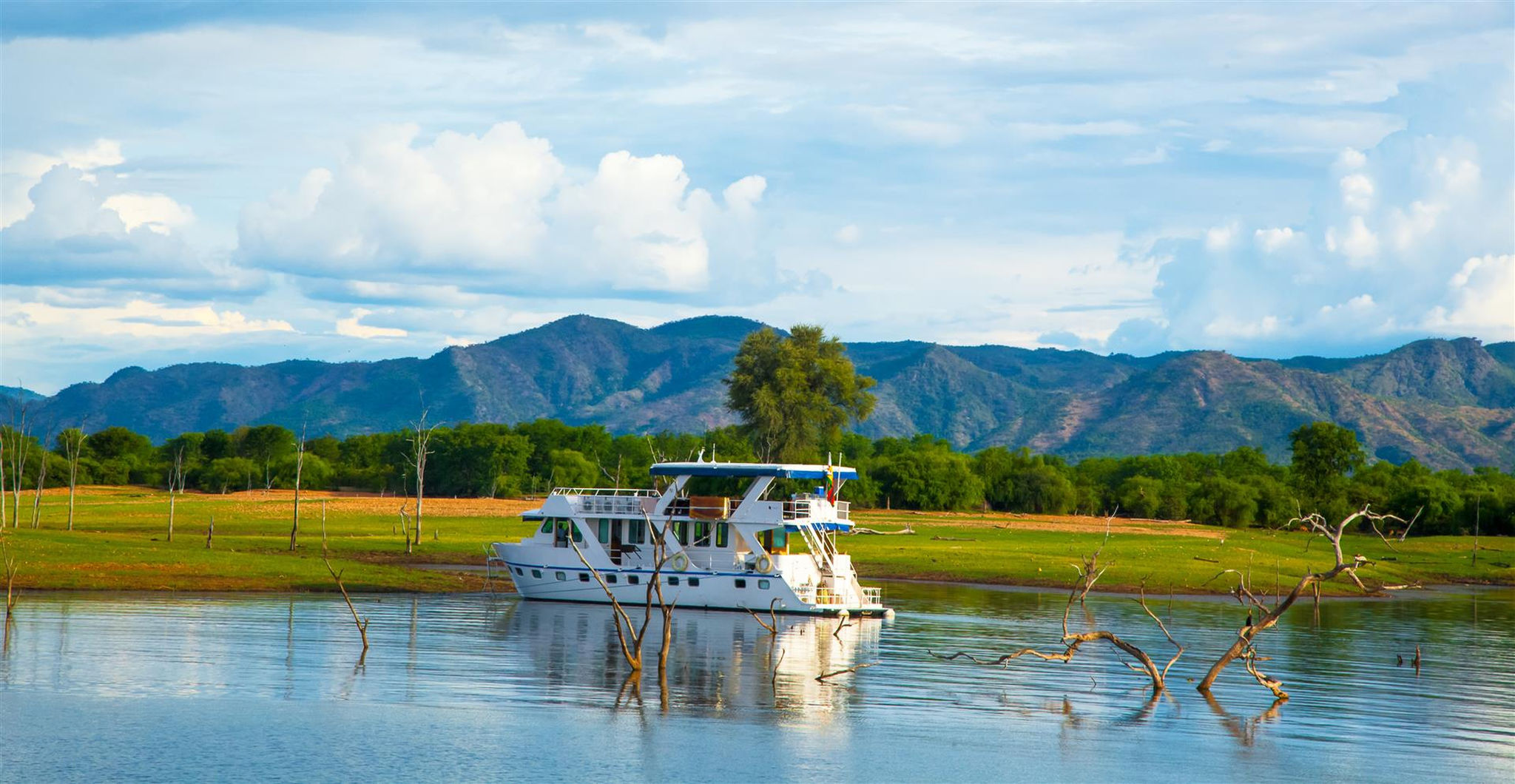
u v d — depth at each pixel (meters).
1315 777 53.03
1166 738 59.47
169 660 72.31
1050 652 84.25
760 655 79.81
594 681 69.62
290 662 73.06
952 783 51.44
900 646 85.12
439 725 58.75
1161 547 183.50
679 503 99.44
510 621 92.62
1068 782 51.75
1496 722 64.50
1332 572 64.75
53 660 71.06
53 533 138.00
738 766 53.12
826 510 99.50
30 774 49.56
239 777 49.94
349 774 50.72
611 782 50.44
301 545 150.12
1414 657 86.50
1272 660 83.94
